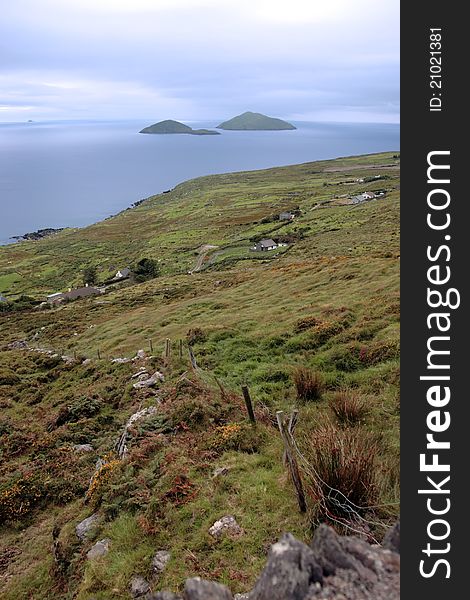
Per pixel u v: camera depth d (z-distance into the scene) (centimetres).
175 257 10931
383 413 890
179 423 980
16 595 773
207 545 591
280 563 290
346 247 5331
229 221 14988
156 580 573
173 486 736
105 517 777
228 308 2958
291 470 593
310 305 2231
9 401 2038
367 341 1377
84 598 589
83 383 2038
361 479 554
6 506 1048
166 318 3153
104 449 1226
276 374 1298
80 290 8319
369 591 275
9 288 11025
